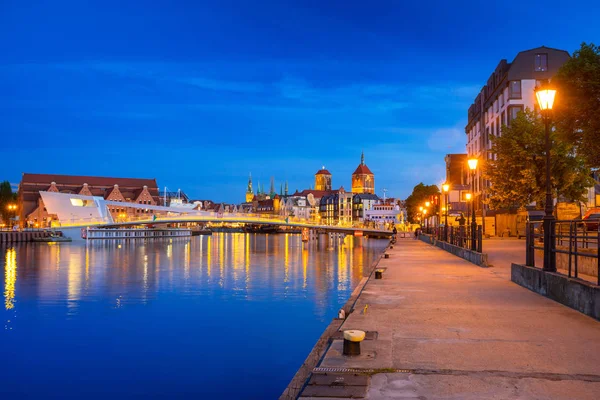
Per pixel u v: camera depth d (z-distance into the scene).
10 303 31.50
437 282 18.53
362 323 10.93
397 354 8.29
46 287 39.53
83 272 51.25
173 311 28.25
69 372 17.36
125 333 22.83
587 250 17.67
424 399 6.20
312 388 6.62
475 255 26.48
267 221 125.19
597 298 11.11
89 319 26.09
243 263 62.59
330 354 8.33
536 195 45.59
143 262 63.94
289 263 62.66
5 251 84.62
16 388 15.89
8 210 139.62
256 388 15.73
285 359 18.66
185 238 156.88
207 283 41.62
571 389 6.54
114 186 168.12
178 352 19.67
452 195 92.50
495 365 7.64
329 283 41.50
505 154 46.25
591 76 27.91
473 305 13.23
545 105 14.96
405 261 29.19
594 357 8.09
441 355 8.23
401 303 13.67
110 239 125.81
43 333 22.97
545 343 9.03
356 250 93.00
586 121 28.66
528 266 16.80
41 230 117.38
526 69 63.22
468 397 6.26
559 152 44.09
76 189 165.50
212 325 24.33
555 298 13.82
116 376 16.91
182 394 15.32
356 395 6.34
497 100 70.56
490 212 70.31
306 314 27.11
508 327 10.42
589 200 52.81
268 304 30.50
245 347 20.25
